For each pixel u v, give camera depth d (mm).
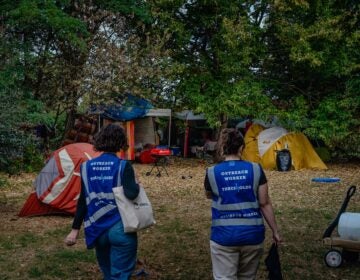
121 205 4340
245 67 22172
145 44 21906
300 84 24609
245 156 22297
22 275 6605
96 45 20453
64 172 10367
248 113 21609
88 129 22156
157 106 23141
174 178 17750
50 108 20281
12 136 9969
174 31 21781
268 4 22344
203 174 19000
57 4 20078
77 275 6613
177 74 22125
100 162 4492
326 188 15180
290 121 22094
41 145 19641
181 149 29203
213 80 22297
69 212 10430
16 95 10438
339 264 6887
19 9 17375
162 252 7742
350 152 24375
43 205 10531
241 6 22250
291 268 6859
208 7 22406
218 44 22219
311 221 10078
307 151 22094
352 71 23031
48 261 7199
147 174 18688
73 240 4578
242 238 4258
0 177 11273
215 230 4371
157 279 6414
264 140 21750
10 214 10875
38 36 20062
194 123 29078
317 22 21578
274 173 19844
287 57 23578
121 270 4379
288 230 9250
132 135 22875
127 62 20438
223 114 22688
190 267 6953
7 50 16297
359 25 9555
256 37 22188
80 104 20703
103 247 4504
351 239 6789
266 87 23328
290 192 14375
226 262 4344
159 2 21500
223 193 4340
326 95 23875
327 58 22266
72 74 20406
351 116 22484
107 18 20656
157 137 26125
